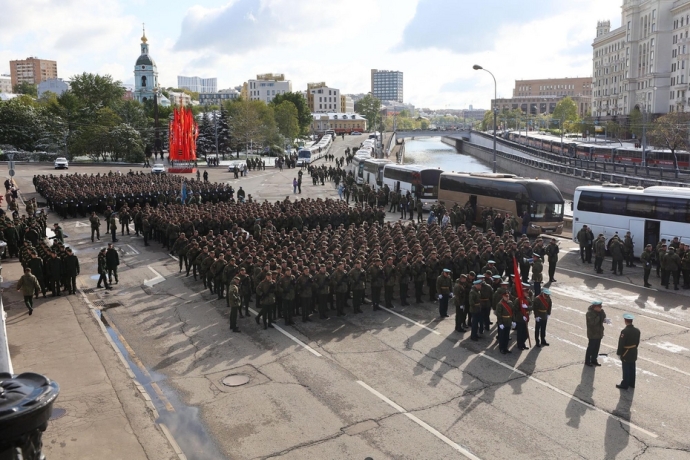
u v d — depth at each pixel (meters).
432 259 23.84
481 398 14.92
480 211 43.22
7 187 55.03
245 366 17.17
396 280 23.25
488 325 20.41
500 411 14.20
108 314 22.38
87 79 137.38
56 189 49.94
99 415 13.94
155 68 187.38
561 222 39.06
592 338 16.83
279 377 16.34
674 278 25.84
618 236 29.59
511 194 39.94
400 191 55.16
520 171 96.44
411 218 44.84
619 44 168.75
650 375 16.41
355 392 15.31
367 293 25.41
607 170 74.69
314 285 21.64
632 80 159.38
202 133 117.62
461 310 20.12
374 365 17.17
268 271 21.16
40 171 83.12
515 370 16.77
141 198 49.44
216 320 21.59
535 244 28.09
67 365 16.98
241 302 22.62
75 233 40.41
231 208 39.88
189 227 34.88
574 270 29.78
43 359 17.44
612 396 15.02
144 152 107.75
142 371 16.89
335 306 23.56
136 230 39.62
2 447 4.62
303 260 23.59
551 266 27.17
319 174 76.31
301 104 182.38
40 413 4.80
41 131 108.12
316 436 13.07
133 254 33.62
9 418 4.55
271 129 133.12
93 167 92.88
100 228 42.44
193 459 12.21
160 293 25.36
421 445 12.63
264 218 37.75
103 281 27.03
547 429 13.30
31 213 44.59
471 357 17.83
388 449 12.49
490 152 139.88
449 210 46.16
